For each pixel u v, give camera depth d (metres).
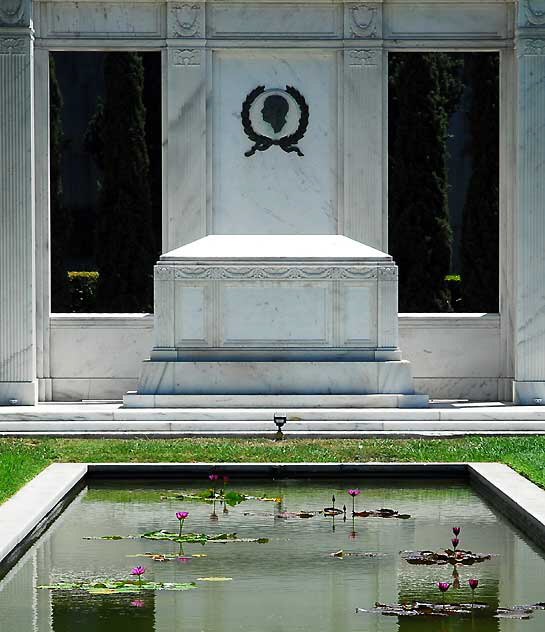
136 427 24.59
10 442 23.36
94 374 28.48
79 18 28.17
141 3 28.20
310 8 28.31
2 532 15.37
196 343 26.12
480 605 13.43
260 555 15.56
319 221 28.41
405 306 40.31
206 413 25.00
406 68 40.25
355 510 18.06
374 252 26.53
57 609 13.34
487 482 18.92
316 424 24.55
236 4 28.25
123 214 40.44
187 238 28.22
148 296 40.69
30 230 27.34
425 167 40.25
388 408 25.77
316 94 28.41
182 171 28.19
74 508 18.36
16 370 27.31
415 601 13.59
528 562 15.21
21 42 27.27
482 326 28.75
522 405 27.41
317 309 26.14
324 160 28.41
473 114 40.19
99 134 45.31
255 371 25.91
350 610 13.27
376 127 28.25
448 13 28.38
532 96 27.53
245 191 28.38
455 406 26.89
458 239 48.00
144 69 42.16
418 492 19.53
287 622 12.90
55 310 40.94
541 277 27.59
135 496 19.20
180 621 12.92
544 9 27.52
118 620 12.96
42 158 28.09
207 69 28.23
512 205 28.36
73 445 22.89
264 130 28.33
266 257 26.16
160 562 15.23
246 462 20.73
